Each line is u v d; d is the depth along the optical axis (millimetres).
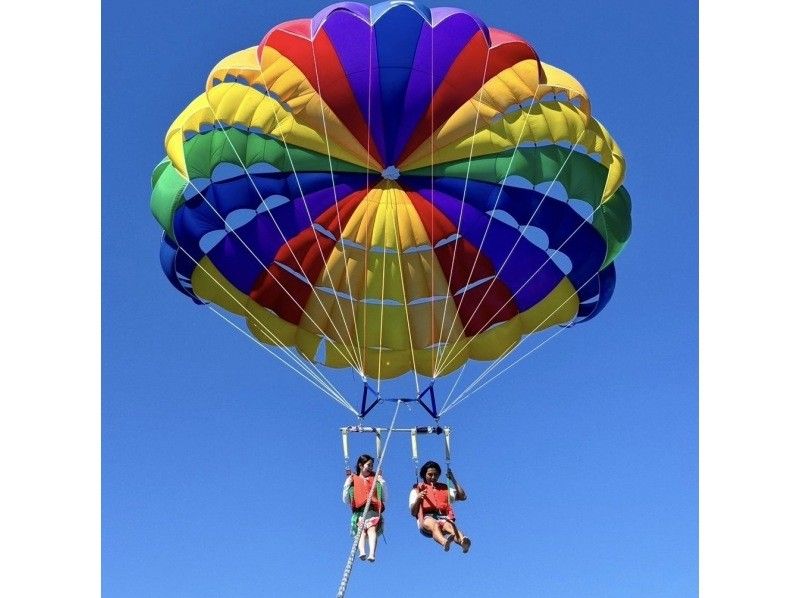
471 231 11375
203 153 10891
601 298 11648
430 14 10055
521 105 10680
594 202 10867
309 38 10227
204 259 11523
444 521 10133
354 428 10523
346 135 10922
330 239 11609
